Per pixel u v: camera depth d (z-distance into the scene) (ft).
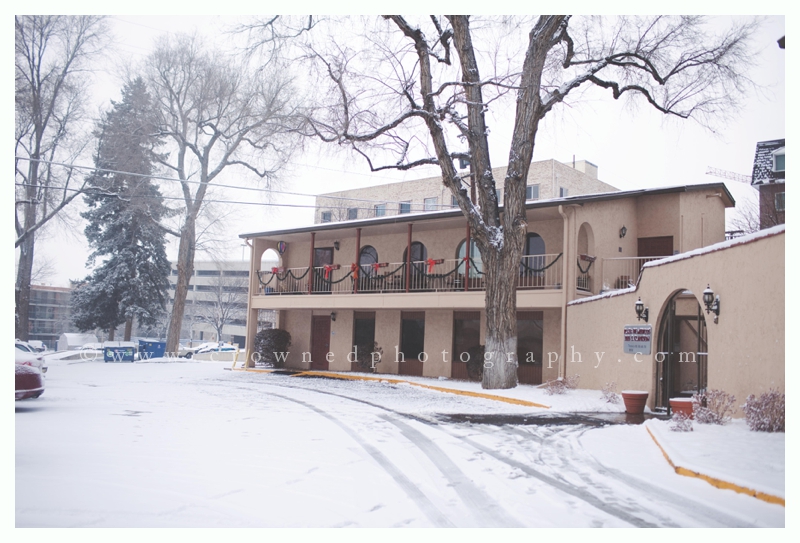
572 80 53.52
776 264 29.50
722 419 30.63
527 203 55.88
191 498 19.22
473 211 52.65
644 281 44.60
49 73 100.27
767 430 27.94
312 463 24.52
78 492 19.69
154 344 109.81
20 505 18.31
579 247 59.82
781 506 17.49
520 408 42.96
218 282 194.49
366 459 25.44
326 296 74.08
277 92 95.09
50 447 26.76
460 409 42.27
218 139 108.68
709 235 61.46
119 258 134.51
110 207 136.26
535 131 52.95
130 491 19.89
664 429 29.58
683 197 61.46
